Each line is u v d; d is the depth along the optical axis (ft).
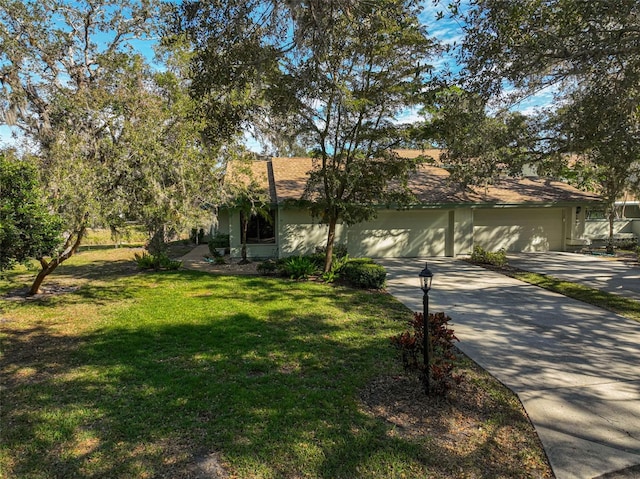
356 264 38.22
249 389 14.97
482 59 21.98
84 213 25.35
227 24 16.22
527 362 18.28
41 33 39.73
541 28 20.80
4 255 21.79
